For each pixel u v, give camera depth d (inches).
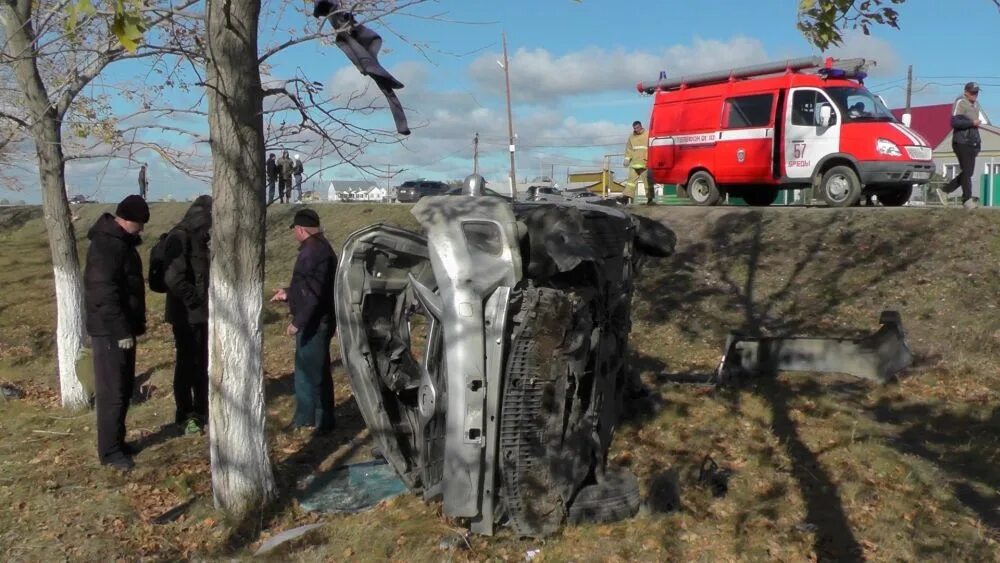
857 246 467.8
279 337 470.9
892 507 219.3
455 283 197.2
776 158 613.0
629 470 236.4
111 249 266.5
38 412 343.0
